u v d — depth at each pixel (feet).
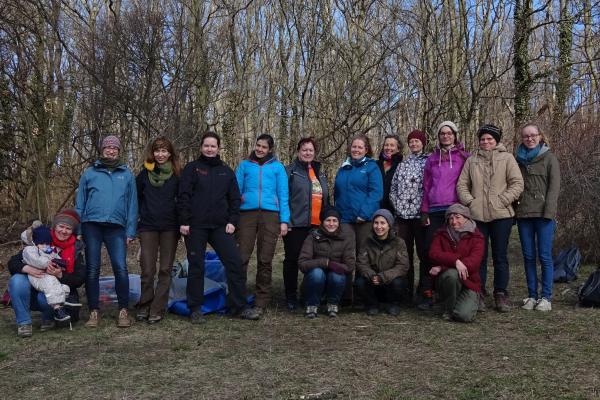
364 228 19.61
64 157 42.93
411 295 21.09
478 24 33.53
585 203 26.61
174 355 14.70
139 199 18.72
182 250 35.12
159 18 37.35
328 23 38.91
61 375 13.26
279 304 21.20
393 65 38.04
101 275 27.61
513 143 32.24
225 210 18.62
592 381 12.14
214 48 41.63
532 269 19.25
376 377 12.75
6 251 36.27
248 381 12.67
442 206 18.99
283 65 42.60
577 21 29.63
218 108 51.72
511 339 15.56
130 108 37.70
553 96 37.22
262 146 19.52
